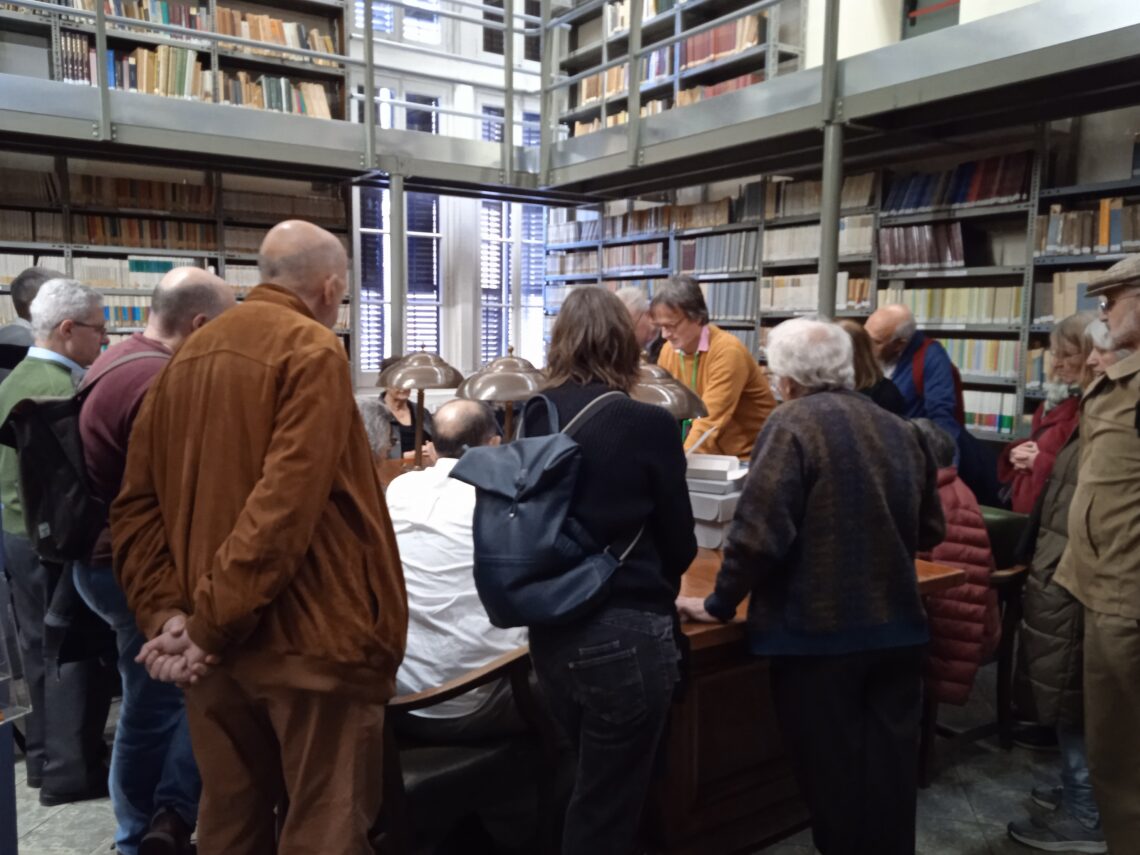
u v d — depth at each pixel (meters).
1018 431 4.37
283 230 1.58
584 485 1.53
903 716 1.83
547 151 5.87
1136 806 1.87
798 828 2.35
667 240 6.72
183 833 1.94
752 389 3.07
